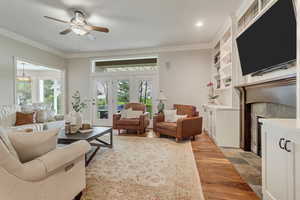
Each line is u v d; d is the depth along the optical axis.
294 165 1.09
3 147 1.02
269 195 1.39
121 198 1.63
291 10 1.64
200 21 3.51
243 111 3.10
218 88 4.42
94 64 6.10
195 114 4.09
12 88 4.07
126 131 4.89
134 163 2.51
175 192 1.74
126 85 5.75
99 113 5.94
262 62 2.21
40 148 1.29
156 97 5.46
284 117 2.07
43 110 4.25
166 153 2.95
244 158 2.71
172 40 4.68
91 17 3.28
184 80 5.20
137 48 5.39
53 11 3.03
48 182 1.25
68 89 6.09
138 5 2.87
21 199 1.09
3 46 3.87
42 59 4.99
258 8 2.49
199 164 2.47
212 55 4.98
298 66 1.48
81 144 1.59
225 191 1.77
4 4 2.80
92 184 1.90
